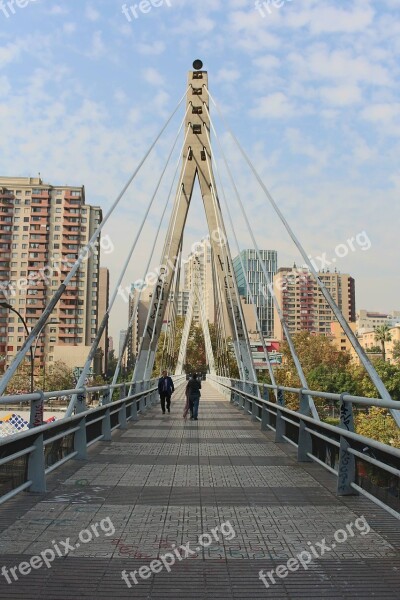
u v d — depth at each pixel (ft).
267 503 20.29
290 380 218.18
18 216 306.14
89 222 308.81
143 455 31.89
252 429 47.19
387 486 16.97
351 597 12.21
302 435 29.89
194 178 89.45
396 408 15.75
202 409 74.18
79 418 29.14
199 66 93.61
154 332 81.15
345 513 18.89
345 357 277.23
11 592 12.35
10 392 193.88
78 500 20.43
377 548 15.33
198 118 91.40
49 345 293.43
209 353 213.46
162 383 65.67
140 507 19.54
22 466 20.85
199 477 25.17
